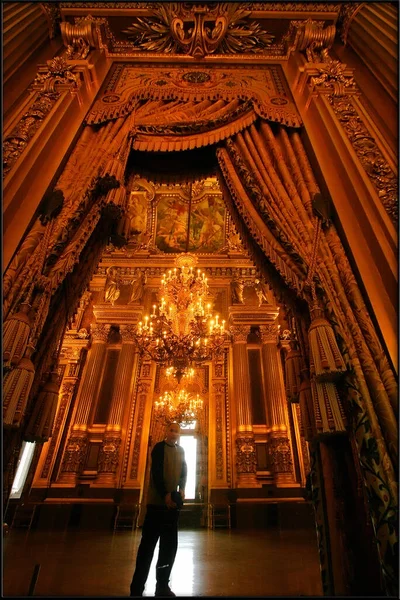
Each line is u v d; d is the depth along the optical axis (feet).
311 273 9.56
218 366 36.68
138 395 34.86
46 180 11.06
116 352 37.47
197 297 30.99
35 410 9.11
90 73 14.84
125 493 29.40
